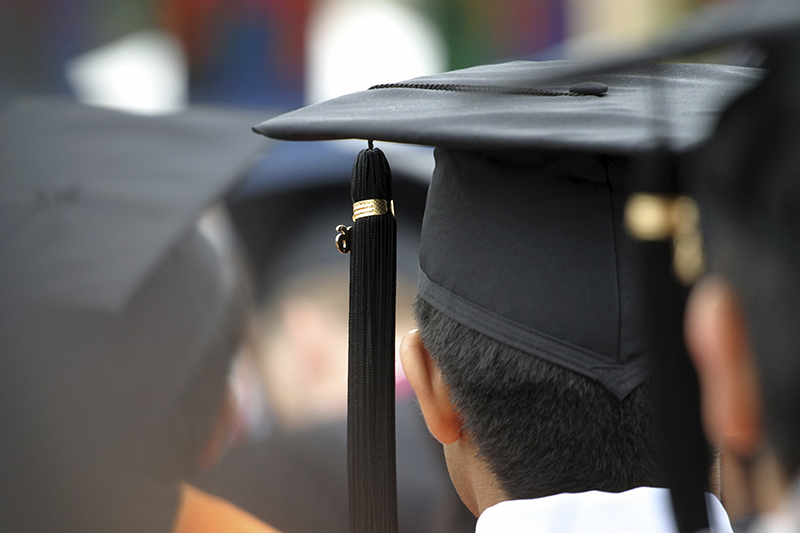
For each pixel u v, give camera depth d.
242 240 10.30
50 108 7.39
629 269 2.68
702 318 1.53
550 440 2.65
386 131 2.93
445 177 3.03
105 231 6.51
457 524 6.48
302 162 11.02
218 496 6.02
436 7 16.58
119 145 7.07
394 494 3.38
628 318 2.64
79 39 14.49
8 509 5.86
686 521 1.97
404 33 16.45
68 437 5.92
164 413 6.04
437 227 3.01
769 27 1.58
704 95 2.98
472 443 2.82
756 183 1.49
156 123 7.33
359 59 16.36
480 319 2.79
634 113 2.83
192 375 6.21
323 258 10.20
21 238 6.32
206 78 15.40
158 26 15.05
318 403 7.82
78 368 6.01
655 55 1.91
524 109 2.96
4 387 5.93
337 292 9.74
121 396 6.01
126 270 6.27
